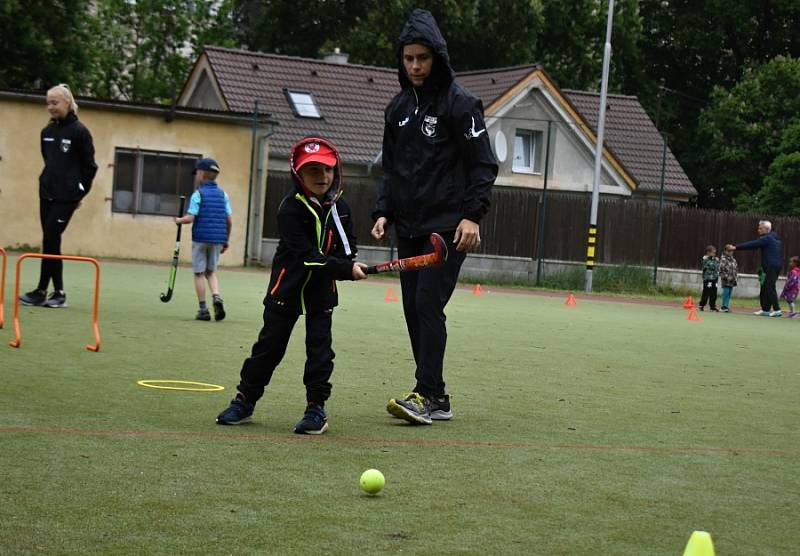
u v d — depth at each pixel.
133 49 42.50
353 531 4.27
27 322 10.94
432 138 6.94
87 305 13.38
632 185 36.12
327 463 5.46
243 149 27.94
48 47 31.52
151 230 27.22
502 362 10.59
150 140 27.11
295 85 35.31
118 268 22.80
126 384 7.58
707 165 46.53
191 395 7.29
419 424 6.76
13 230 25.97
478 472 5.45
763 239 25.02
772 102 44.81
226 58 35.47
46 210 12.54
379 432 6.43
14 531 4.05
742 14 48.59
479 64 44.97
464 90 6.96
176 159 27.38
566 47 47.25
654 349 13.22
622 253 32.09
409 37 6.90
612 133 38.62
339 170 6.35
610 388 9.13
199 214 12.57
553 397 8.36
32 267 20.30
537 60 46.81
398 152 7.08
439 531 4.34
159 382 7.77
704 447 6.50
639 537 4.41
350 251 6.38
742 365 11.93
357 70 37.09
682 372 10.78
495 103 34.00
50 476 4.88
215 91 35.47
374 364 9.66
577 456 6.00
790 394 9.47
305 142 6.27
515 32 44.06
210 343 10.38
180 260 27.39
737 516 4.84
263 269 27.61
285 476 5.13
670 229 32.66
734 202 44.38
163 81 42.34
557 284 30.64
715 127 45.69
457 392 8.35
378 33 44.16
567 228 31.59
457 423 6.92
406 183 7.02
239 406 6.40
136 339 10.27
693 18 50.03
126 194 27.00
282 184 29.03
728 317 22.86
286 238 6.21
